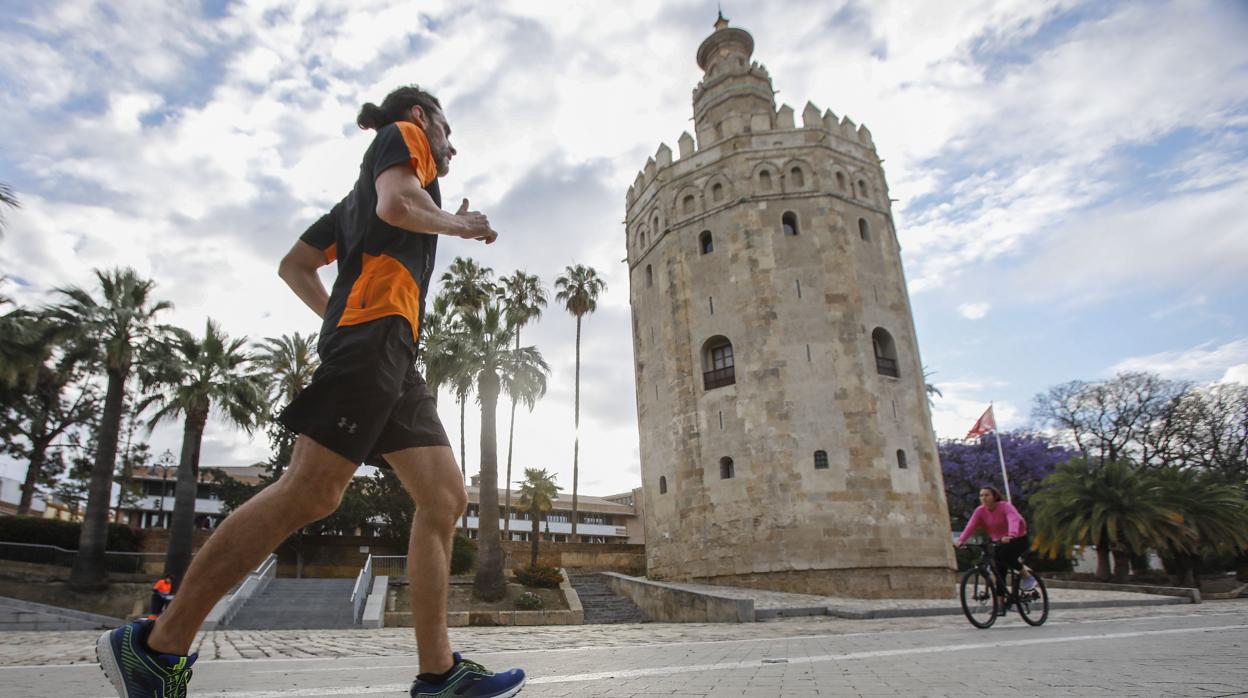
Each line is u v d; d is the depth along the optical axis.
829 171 30.33
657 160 33.75
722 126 32.53
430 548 2.34
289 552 34.41
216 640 11.73
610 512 75.44
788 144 30.66
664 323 31.38
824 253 29.02
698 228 31.14
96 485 24.78
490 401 26.83
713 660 4.89
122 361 24.80
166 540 30.62
